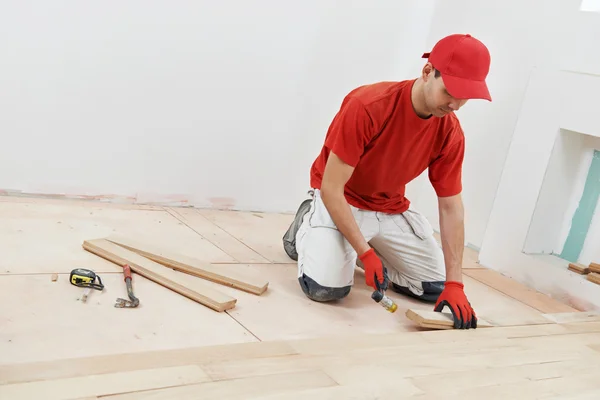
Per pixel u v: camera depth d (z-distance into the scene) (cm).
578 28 326
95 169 333
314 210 273
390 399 178
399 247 279
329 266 255
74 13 306
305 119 384
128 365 173
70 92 316
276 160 383
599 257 336
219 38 344
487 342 240
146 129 339
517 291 327
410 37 406
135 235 296
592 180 337
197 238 311
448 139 250
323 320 242
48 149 319
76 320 202
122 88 327
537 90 338
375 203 276
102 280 238
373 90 243
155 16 324
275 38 360
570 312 305
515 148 349
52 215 301
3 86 302
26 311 202
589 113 313
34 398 149
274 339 216
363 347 213
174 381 167
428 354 217
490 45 393
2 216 286
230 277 257
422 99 232
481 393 193
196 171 360
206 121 354
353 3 378
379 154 250
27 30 299
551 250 355
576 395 204
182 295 239
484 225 393
